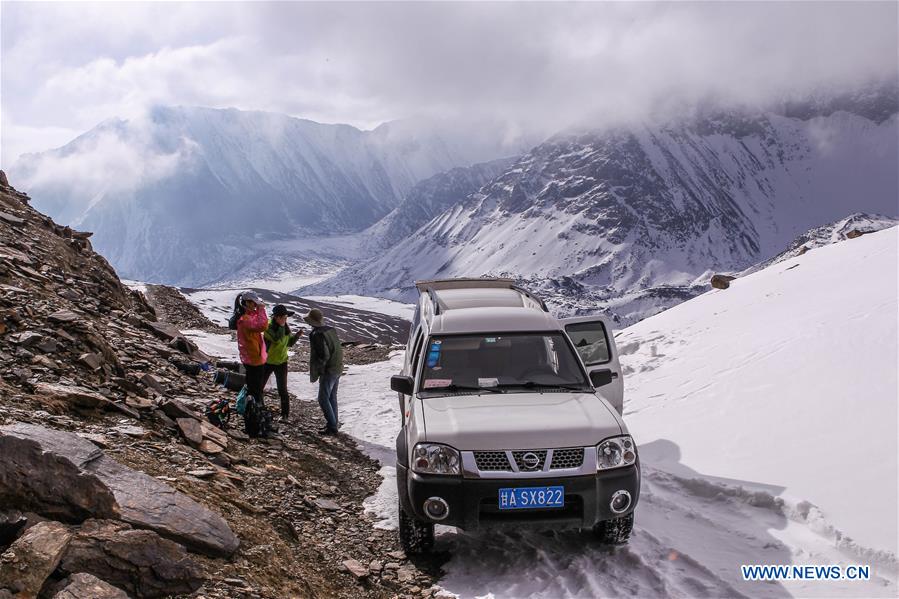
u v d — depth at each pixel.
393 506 7.09
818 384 9.22
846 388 8.75
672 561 5.46
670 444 8.79
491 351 6.64
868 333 10.59
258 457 7.62
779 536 5.78
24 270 11.38
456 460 5.31
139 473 4.81
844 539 5.34
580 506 5.29
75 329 8.46
